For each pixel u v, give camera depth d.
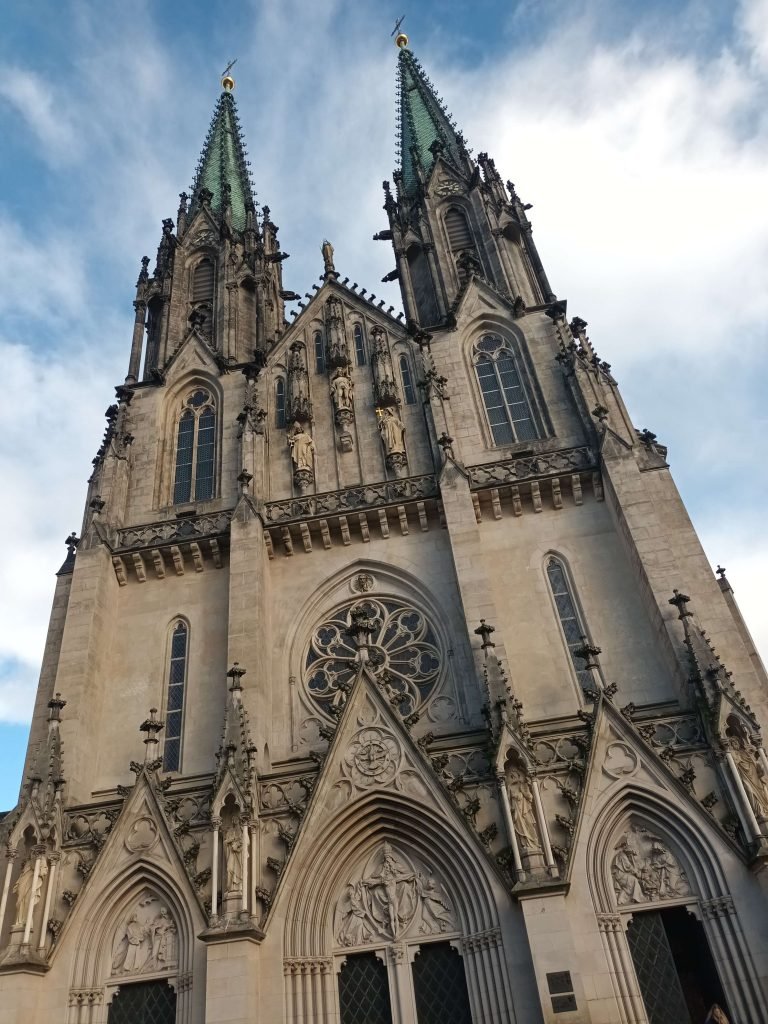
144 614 36.06
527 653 32.06
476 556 33.00
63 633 33.88
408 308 47.88
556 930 23.02
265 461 40.53
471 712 30.70
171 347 49.12
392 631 34.31
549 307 44.56
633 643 31.62
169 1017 24.94
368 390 42.94
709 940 23.73
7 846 26.80
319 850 26.44
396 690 32.41
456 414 40.56
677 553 33.31
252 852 25.91
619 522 34.22
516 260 49.22
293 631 34.56
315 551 36.84
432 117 63.88
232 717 28.39
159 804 27.89
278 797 27.95
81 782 30.42
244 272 54.16
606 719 27.52
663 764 26.11
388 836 27.08
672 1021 22.98
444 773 27.03
